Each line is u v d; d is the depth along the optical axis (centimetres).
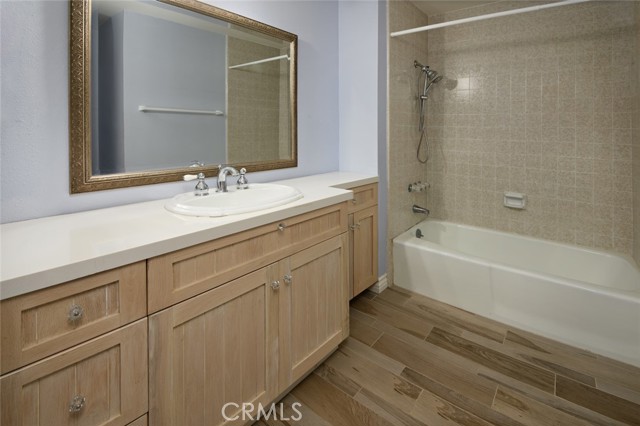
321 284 166
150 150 154
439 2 276
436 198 321
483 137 290
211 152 181
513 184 279
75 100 129
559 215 261
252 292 130
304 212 150
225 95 185
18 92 117
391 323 219
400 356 185
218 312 118
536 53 259
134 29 144
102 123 137
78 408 86
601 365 176
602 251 239
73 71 127
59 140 127
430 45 307
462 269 234
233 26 185
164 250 100
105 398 91
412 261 260
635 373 169
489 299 223
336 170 269
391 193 266
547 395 156
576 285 191
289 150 226
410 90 284
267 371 139
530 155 269
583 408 148
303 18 228
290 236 145
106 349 90
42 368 79
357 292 233
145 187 154
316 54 241
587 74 240
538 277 203
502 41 272
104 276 88
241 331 127
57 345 81
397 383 165
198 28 169
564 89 250
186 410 110
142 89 149
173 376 105
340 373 172
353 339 201
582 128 246
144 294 97
